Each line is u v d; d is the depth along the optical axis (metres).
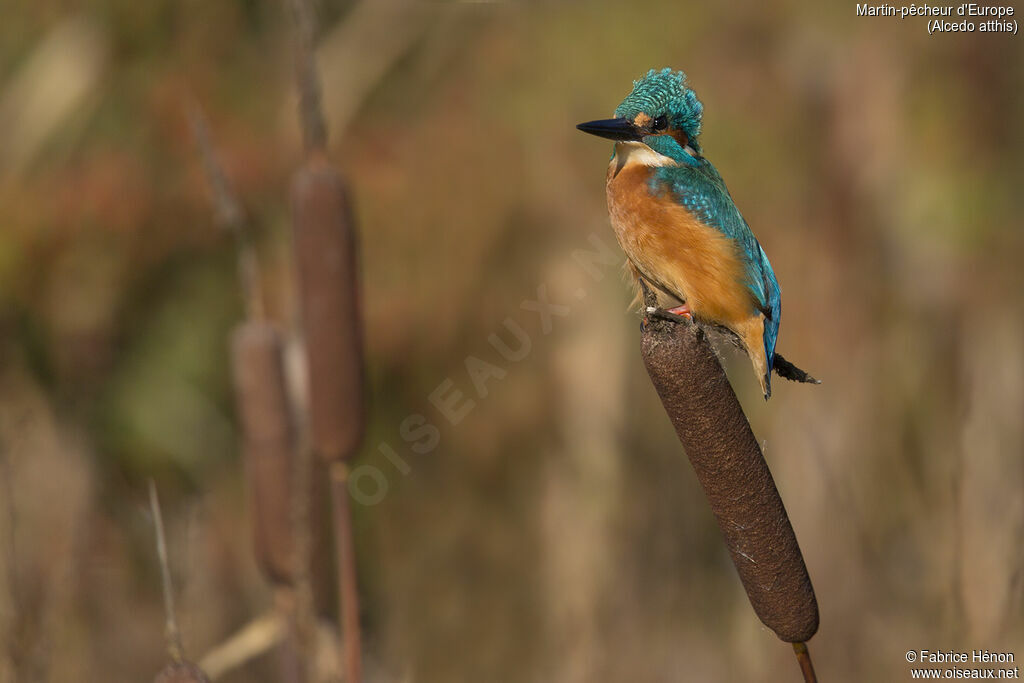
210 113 13.24
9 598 6.75
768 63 13.92
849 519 10.32
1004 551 7.12
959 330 12.79
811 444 11.22
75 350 12.80
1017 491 7.32
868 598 9.84
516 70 13.92
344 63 13.71
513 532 12.42
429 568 12.47
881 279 13.28
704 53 13.92
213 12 13.71
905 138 13.58
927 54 13.70
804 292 13.24
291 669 6.45
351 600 5.61
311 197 5.42
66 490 9.29
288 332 7.26
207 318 13.30
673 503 12.09
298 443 6.38
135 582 9.94
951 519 7.59
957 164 13.50
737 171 13.62
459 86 14.07
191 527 8.02
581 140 13.49
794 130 13.73
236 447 12.98
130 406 12.77
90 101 13.20
